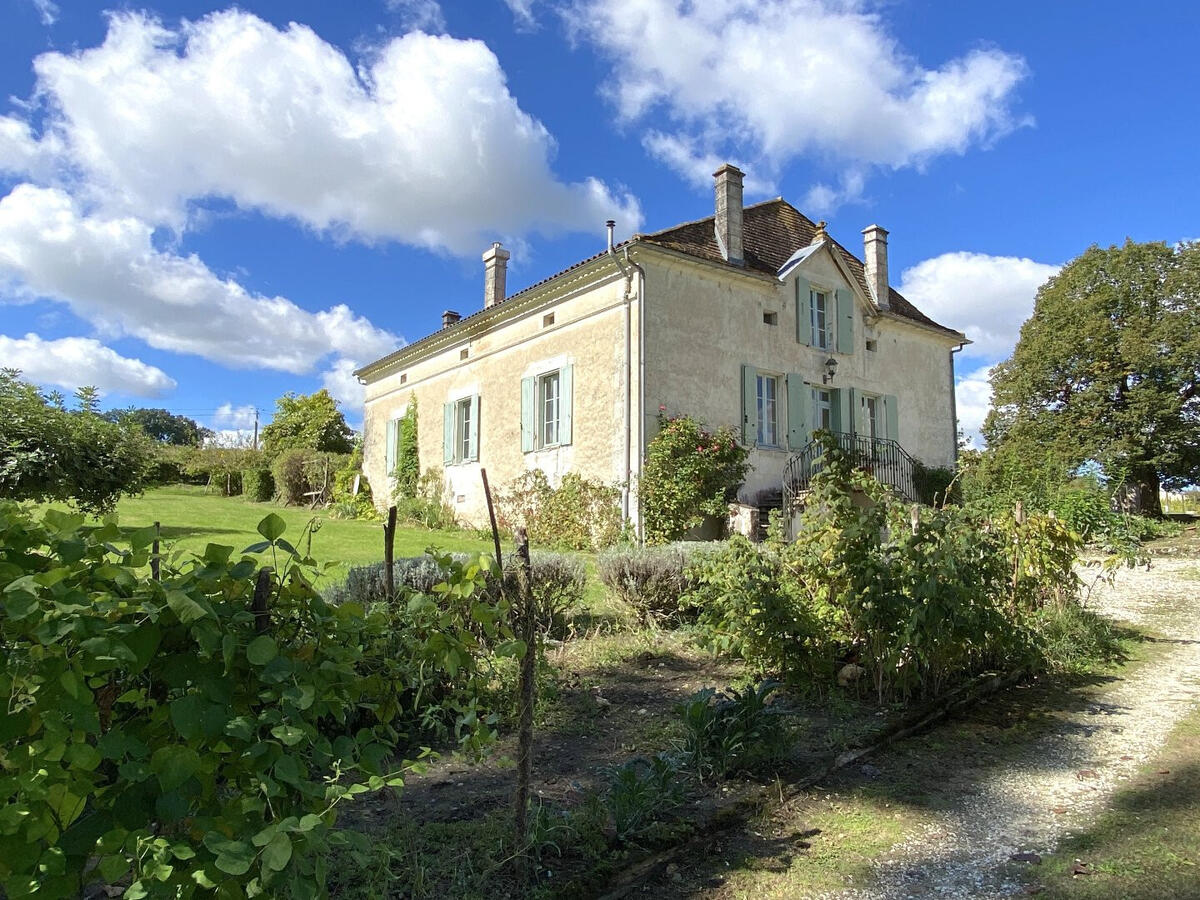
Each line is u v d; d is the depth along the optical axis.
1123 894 2.48
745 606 4.63
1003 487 14.59
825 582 4.84
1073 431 19.45
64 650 1.38
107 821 1.49
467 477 16.16
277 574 1.92
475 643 2.27
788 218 16.20
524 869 2.50
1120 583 9.67
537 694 4.32
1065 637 5.97
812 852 2.86
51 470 8.16
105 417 9.27
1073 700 4.89
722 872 2.71
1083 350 19.69
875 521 4.66
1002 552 5.58
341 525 15.88
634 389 12.15
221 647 1.59
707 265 12.95
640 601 6.33
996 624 4.78
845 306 15.55
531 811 2.89
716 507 11.86
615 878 2.57
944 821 3.12
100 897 2.23
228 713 1.59
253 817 1.58
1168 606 8.11
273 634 1.79
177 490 31.95
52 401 8.78
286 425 31.91
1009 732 4.26
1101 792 3.39
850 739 3.93
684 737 3.79
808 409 14.65
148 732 1.61
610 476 12.43
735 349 13.48
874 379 16.06
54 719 1.36
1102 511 12.31
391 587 3.92
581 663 5.29
